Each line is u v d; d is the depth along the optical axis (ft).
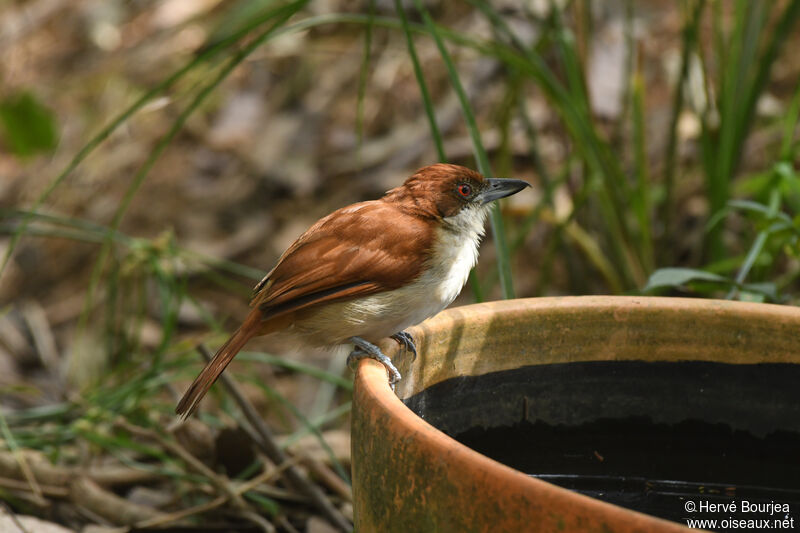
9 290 48.44
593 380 17.08
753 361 16.71
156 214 48.83
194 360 28.86
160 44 56.13
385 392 13.51
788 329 16.51
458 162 45.91
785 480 16.17
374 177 47.09
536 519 10.82
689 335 16.90
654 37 46.65
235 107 52.19
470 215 19.93
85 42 58.44
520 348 16.89
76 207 50.60
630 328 16.96
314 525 24.75
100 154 52.06
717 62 32.73
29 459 26.81
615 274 33.73
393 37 50.83
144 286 34.12
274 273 18.45
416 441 12.14
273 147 49.78
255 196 48.47
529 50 28.81
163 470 25.07
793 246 24.02
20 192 52.54
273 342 42.22
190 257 42.65
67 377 41.91
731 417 16.83
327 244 18.16
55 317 45.91
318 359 40.88
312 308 18.19
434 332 16.17
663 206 36.99
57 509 26.35
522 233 31.35
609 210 32.07
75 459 28.43
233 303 44.98
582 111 30.45
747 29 29.63
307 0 22.57
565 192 41.86
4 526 23.59
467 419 16.76
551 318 16.89
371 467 13.15
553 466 16.46
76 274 48.29
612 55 44.98
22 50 59.21
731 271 33.86
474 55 48.01
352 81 50.65
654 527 10.02
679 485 16.03
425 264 18.17
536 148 34.50
